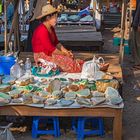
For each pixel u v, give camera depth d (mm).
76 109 4570
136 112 5910
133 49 8820
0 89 4902
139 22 8492
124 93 6859
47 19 5891
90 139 4805
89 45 9484
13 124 5195
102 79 5234
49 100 4641
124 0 6434
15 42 7395
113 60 6824
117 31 14367
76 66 5949
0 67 5715
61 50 6176
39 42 5871
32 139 4805
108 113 4559
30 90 4953
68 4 15781
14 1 7055
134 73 8266
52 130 4891
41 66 5770
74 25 13219
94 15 13516
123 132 5137
